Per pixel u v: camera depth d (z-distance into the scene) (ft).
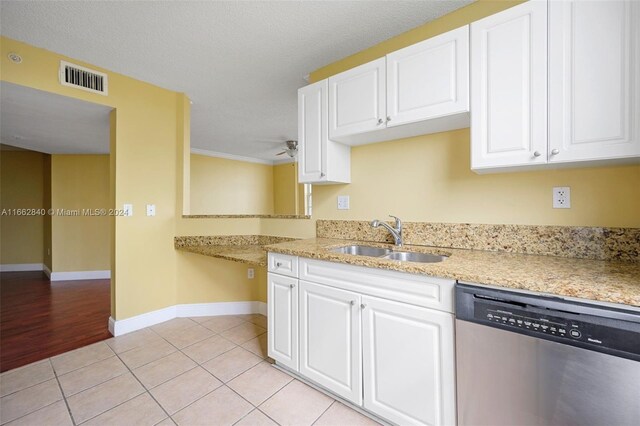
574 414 3.15
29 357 7.07
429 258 5.81
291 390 5.76
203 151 19.07
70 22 6.04
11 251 17.19
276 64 7.84
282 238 9.05
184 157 9.61
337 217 7.72
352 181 7.42
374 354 4.80
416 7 5.72
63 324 9.24
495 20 4.53
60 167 15.48
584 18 3.89
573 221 4.81
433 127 5.77
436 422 4.15
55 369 6.54
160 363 6.77
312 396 5.57
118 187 8.28
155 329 8.64
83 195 15.81
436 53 5.09
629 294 2.94
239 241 9.75
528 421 3.42
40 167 17.54
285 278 6.15
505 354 3.57
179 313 9.59
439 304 4.12
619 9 3.70
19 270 17.28
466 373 3.86
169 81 8.81
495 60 4.53
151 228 8.96
